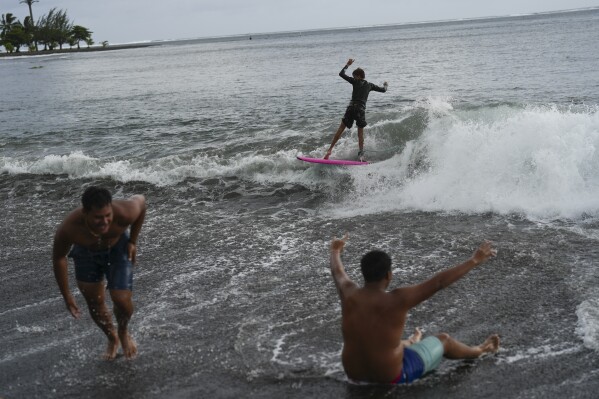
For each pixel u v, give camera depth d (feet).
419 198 30.17
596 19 397.39
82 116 80.33
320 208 30.89
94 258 15.02
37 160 46.42
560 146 29.12
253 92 95.86
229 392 14.55
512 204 27.86
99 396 14.71
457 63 124.88
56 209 34.12
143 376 15.55
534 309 18.10
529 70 96.48
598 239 23.43
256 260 23.99
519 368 14.83
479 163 30.55
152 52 454.81
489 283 20.20
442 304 18.88
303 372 15.24
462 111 42.22
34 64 318.45
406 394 13.85
